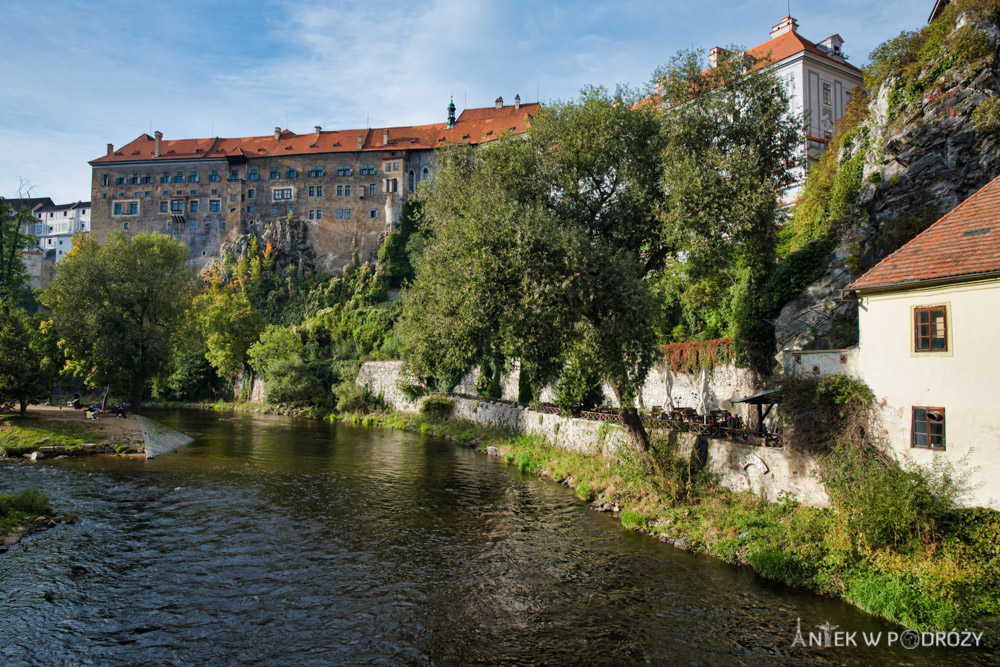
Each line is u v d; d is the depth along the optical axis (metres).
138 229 101.31
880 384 14.20
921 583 11.64
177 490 21.94
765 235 19.14
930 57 21.62
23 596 12.29
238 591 12.84
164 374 41.16
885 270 14.43
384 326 68.00
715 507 16.92
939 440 13.05
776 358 22.17
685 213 18.09
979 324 12.47
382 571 14.12
